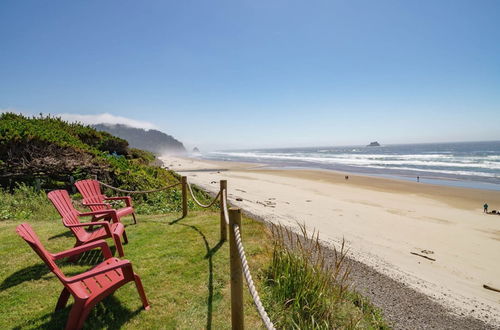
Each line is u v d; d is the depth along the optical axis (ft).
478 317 15.76
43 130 41.24
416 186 69.00
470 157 168.45
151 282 12.75
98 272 8.87
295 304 10.91
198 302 11.36
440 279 20.43
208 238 18.47
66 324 9.04
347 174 96.37
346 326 10.71
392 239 29.32
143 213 26.66
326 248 24.41
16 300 11.24
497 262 23.98
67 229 20.18
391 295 17.24
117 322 9.93
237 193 56.80
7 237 18.34
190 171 117.39
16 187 29.30
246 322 10.37
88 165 33.76
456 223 36.63
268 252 16.53
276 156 266.57
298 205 45.47
